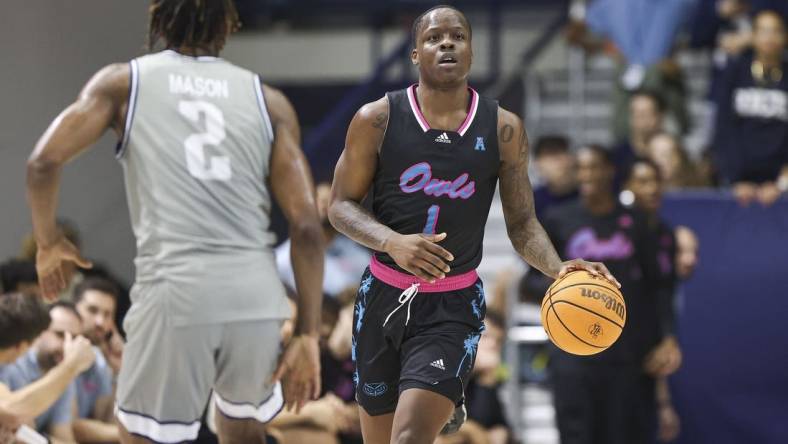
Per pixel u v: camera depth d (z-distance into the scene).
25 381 10.41
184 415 7.76
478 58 23.86
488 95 22.84
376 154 7.60
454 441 13.02
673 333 14.38
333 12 24.59
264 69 25.36
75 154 7.76
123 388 7.80
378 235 7.24
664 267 14.30
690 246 15.37
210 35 8.24
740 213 15.44
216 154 7.90
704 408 15.48
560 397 14.05
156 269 7.69
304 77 25.34
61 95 16.84
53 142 7.65
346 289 13.23
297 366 8.06
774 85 16.47
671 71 19.45
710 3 21.03
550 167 16.55
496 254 19.17
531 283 14.97
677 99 19.44
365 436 8.25
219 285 7.68
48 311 9.84
